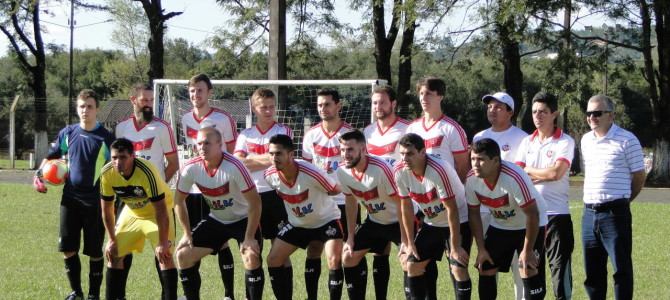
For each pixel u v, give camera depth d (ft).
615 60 98.07
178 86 45.47
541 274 21.50
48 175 25.21
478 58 99.71
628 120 149.18
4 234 41.39
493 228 22.06
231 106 48.70
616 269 21.89
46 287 27.55
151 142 26.73
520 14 84.43
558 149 22.88
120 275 24.49
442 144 23.97
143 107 26.66
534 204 20.39
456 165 24.11
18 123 141.79
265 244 38.34
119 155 22.18
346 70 127.24
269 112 26.81
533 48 93.81
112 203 23.73
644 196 75.36
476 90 134.41
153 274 30.63
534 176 22.80
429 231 22.66
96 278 25.80
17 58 119.65
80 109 25.70
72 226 25.53
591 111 22.26
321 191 23.39
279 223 26.84
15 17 115.85
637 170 21.98
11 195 64.54
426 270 23.17
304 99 44.01
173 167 27.35
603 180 22.07
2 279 28.76
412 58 96.63
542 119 22.98
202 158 23.45
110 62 201.87
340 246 23.89
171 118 40.29
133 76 192.85
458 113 135.74
